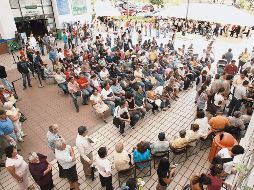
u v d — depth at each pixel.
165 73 11.70
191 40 21.55
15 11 19.00
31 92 11.34
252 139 5.23
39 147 7.42
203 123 6.79
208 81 9.04
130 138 7.85
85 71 11.20
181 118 9.02
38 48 18.33
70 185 5.66
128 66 12.19
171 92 10.06
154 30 25.28
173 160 6.83
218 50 18.39
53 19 21.31
